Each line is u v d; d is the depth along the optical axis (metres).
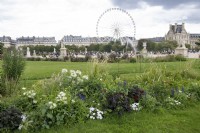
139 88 10.69
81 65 32.38
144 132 7.94
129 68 25.03
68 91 10.01
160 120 8.96
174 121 8.93
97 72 12.96
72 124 8.24
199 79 17.80
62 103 8.54
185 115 9.72
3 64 14.23
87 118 8.74
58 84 10.76
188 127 8.48
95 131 7.87
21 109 8.88
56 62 42.81
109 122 8.62
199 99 12.05
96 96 10.02
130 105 9.72
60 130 7.84
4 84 12.27
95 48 108.75
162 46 112.94
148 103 10.05
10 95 11.55
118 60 36.09
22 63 14.41
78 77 10.83
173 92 11.48
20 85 13.57
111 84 11.59
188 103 11.23
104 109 9.20
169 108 10.38
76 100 9.02
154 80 13.70
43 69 26.42
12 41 180.75
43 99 9.07
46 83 10.76
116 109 9.08
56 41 187.75
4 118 7.72
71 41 180.50
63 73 11.23
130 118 8.96
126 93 10.08
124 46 69.06
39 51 121.00
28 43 182.38
